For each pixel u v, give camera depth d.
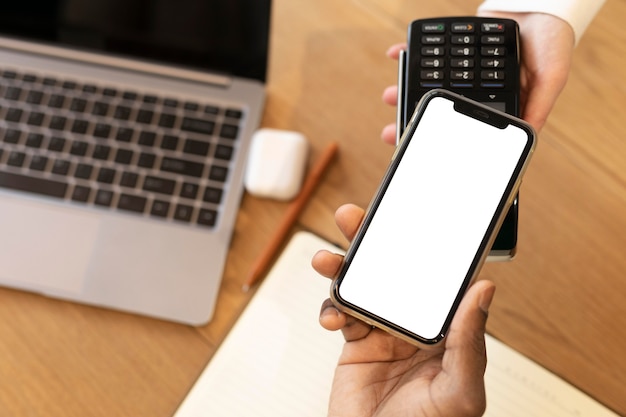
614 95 0.52
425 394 0.35
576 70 0.53
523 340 0.48
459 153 0.38
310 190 0.51
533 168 0.51
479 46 0.42
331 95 0.54
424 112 0.38
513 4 0.48
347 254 0.38
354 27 0.56
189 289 0.48
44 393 0.47
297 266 0.49
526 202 0.50
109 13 0.50
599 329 0.48
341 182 0.52
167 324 0.49
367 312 0.37
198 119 0.52
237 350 0.47
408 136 0.38
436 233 0.38
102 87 0.53
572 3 0.46
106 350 0.48
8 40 0.54
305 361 0.47
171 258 0.49
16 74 0.53
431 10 0.55
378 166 0.52
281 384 0.46
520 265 0.49
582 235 0.50
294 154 0.50
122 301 0.48
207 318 0.48
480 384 0.33
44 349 0.48
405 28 0.55
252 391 0.46
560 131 0.52
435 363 0.37
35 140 0.52
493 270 0.49
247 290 0.49
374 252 0.38
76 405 0.47
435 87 0.42
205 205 0.50
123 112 0.52
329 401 0.42
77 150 0.51
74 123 0.52
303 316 0.48
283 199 0.51
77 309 0.49
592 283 0.49
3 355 0.48
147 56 0.53
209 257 0.49
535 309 0.48
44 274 0.49
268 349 0.47
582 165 0.51
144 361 0.48
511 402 0.46
